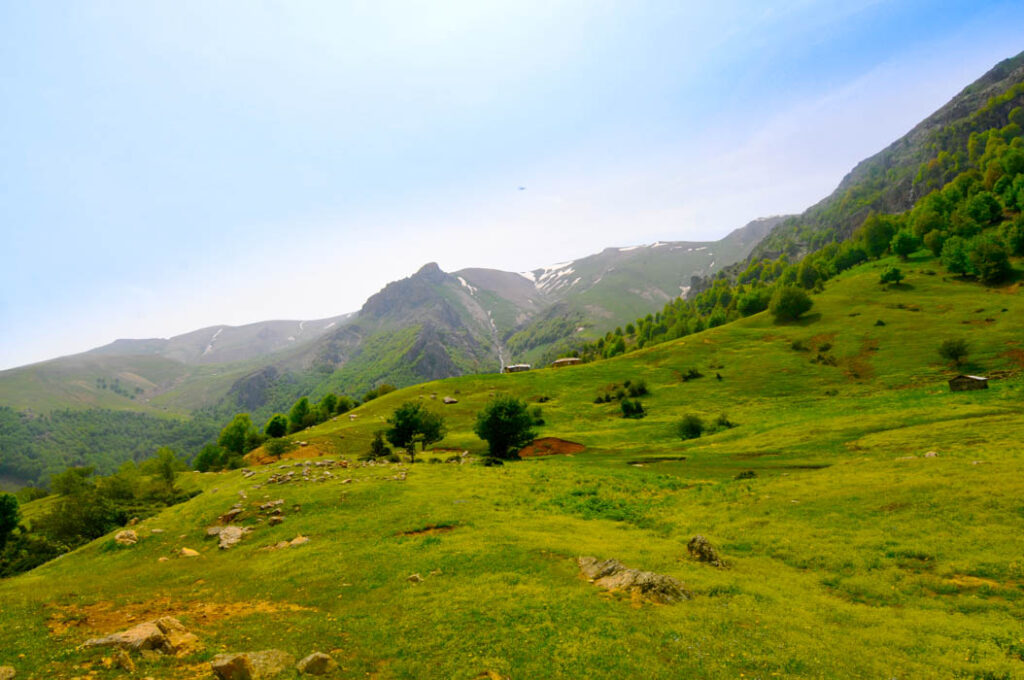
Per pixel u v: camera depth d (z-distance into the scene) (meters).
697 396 118.94
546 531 29.47
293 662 14.34
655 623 16.42
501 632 16.16
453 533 29.70
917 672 13.28
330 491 41.00
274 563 27.47
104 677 12.73
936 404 69.12
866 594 19.22
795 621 16.62
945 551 21.53
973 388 75.62
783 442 62.25
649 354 161.88
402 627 17.28
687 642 15.09
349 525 33.34
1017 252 150.12
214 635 16.81
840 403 91.31
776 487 35.66
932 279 162.88
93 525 63.59
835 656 14.20
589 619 16.75
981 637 14.92
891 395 88.44
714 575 21.31
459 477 46.62
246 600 21.83
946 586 18.95
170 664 13.75
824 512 28.83
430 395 146.38
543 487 41.59
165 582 25.92
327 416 158.75
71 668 13.38
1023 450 35.19
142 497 78.56
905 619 16.73
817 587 20.36
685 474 48.56
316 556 27.53
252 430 137.75
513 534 28.09
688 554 24.33
